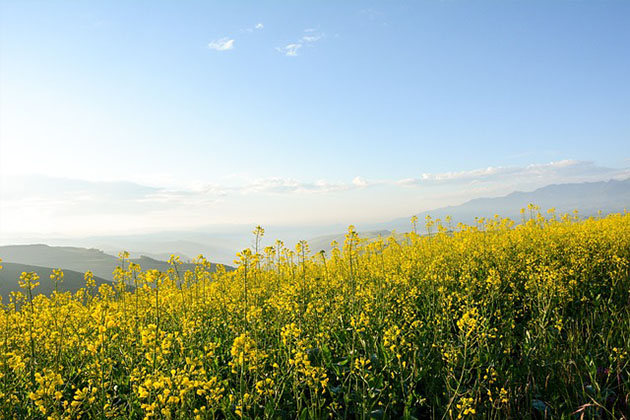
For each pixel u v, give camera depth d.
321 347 6.70
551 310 7.69
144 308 9.20
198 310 9.38
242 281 12.22
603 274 9.91
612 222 17.84
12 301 10.10
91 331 7.88
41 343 7.19
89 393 5.41
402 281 10.19
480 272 11.08
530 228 17.47
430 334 7.54
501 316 8.23
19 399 5.61
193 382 4.66
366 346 6.64
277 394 5.55
